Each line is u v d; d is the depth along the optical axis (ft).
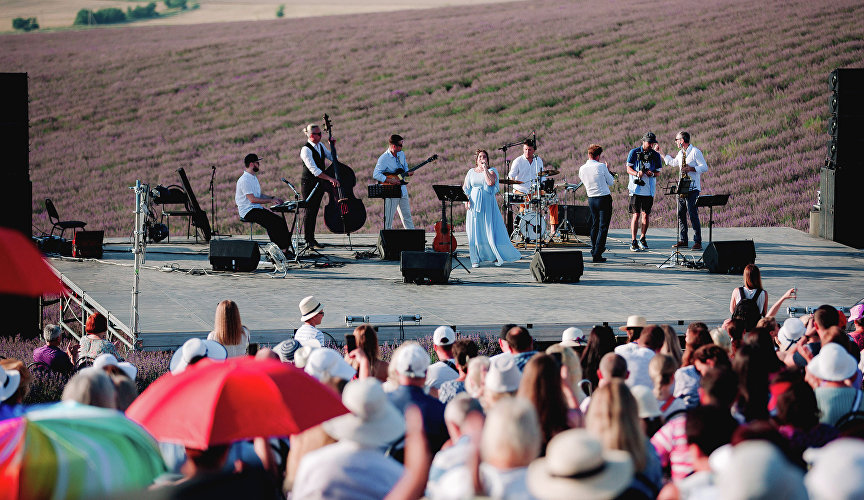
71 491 19.81
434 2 324.60
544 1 297.74
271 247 85.71
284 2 340.80
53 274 20.94
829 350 33.83
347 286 80.33
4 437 21.47
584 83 211.41
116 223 169.78
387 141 199.11
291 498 26.76
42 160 204.74
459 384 37.42
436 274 80.48
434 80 226.58
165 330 64.64
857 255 95.81
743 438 23.02
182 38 292.81
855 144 102.58
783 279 83.30
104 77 250.37
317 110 219.82
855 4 218.79
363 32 276.00
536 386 27.55
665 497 22.80
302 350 42.80
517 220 101.45
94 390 27.14
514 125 199.41
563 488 18.33
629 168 97.96
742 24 222.69
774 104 185.78
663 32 229.66
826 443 29.32
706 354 36.78
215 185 185.98
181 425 24.49
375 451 23.61
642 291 78.28
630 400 23.79
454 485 21.01
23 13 325.83
